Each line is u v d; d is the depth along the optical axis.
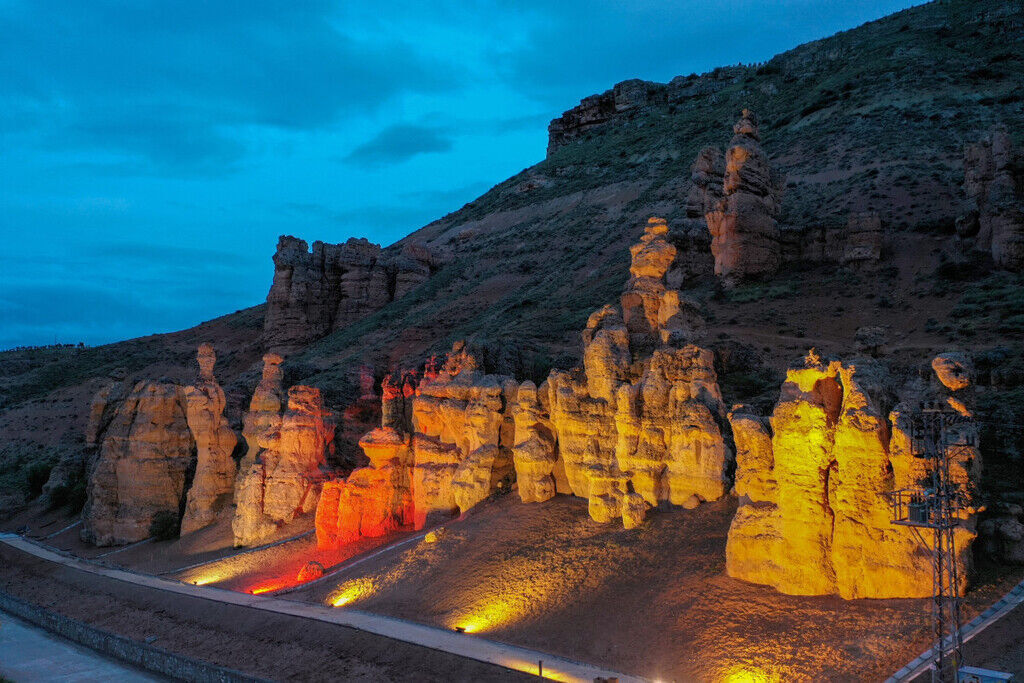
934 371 32.69
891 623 26.55
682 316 45.75
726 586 31.06
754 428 32.16
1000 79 112.69
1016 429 36.50
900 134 102.38
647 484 38.56
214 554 56.66
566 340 73.12
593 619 33.03
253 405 60.94
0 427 109.06
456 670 31.39
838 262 72.62
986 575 27.72
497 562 39.69
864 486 28.66
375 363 88.88
